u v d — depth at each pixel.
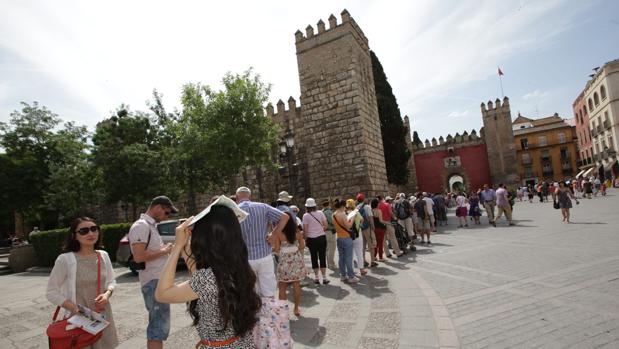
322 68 24.50
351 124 23.38
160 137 27.02
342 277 9.19
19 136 29.02
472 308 6.10
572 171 64.62
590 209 20.39
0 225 40.84
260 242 5.13
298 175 29.86
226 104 20.94
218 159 21.00
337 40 24.08
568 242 11.04
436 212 22.38
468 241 14.12
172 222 14.03
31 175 28.08
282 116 31.03
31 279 15.17
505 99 45.56
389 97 35.34
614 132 41.38
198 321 2.29
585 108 51.16
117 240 17.00
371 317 6.11
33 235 19.56
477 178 46.72
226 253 2.22
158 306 4.57
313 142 24.55
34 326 7.54
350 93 23.50
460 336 4.96
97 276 3.93
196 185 25.83
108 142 25.03
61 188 26.66
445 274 8.82
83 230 3.88
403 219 13.52
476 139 47.19
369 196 22.59
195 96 21.52
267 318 2.38
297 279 6.58
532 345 4.46
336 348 4.89
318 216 9.12
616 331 4.57
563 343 4.41
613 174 42.56
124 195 24.30
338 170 23.62
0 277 17.23
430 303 6.58
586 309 5.42
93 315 3.64
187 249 2.51
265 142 22.55
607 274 7.09
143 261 4.57
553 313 5.42
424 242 15.08
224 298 2.16
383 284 8.45
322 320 6.15
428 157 48.75
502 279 7.71
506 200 17.58
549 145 66.19
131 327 6.75
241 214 2.52
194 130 21.50
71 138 29.81
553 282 7.01
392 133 34.50
